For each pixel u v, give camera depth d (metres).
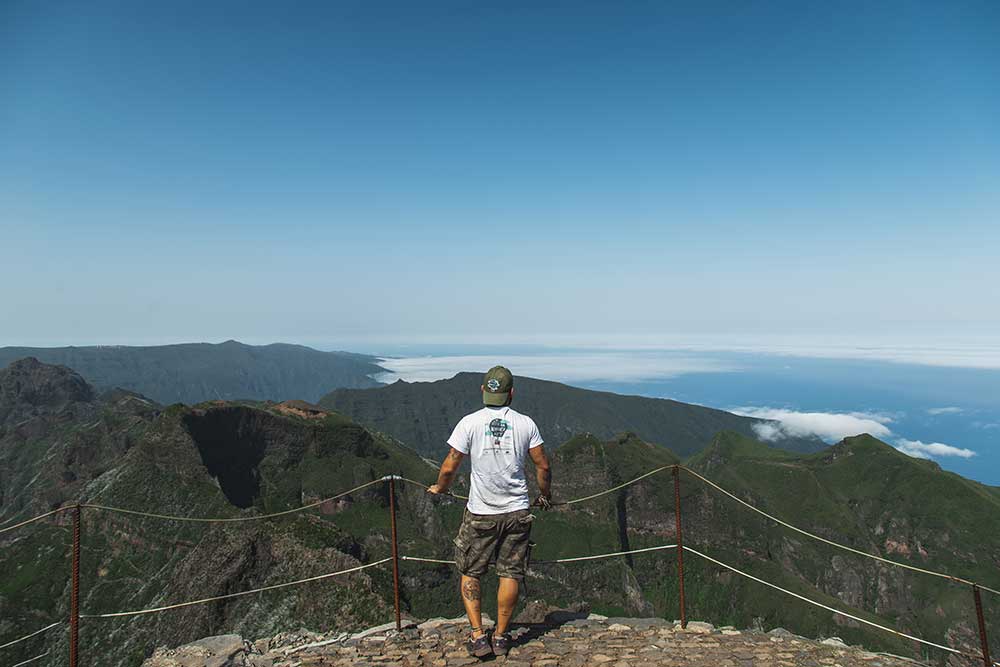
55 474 160.88
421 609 109.75
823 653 7.76
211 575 71.50
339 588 66.62
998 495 188.12
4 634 89.19
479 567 7.48
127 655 77.25
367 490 153.00
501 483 7.21
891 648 131.38
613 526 160.00
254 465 147.38
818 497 191.75
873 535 181.12
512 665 7.34
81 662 82.31
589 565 149.25
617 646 7.95
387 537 141.38
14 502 163.00
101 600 95.94
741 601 147.38
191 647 8.18
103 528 110.38
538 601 9.73
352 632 9.13
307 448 158.50
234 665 7.79
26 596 95.75
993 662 6.98
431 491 7.73
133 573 101.69
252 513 113.44
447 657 7.67
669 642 8.09
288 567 71.38
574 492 167.00
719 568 157.25
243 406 148.25
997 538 163.50
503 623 7.58
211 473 127.44
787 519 186.62
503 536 7.42
